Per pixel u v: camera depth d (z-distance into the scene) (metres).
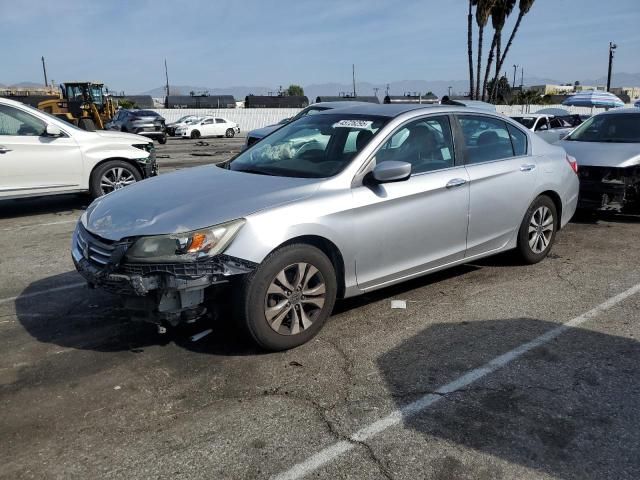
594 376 3.61
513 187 5.34
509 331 4.30
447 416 3.17
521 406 3.27
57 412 3.23
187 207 3.75
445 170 4.79
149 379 3.59
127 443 2.95
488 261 6.07
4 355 3.93
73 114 31.14
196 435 3.01
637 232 7.46
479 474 2.70
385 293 5.11
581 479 2.67
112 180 8.96
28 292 5.16
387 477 2.68
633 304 4.84
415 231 4.52
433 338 4.18
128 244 3.54
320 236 3.93
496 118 5.45
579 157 7.84
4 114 8.11
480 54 32.25
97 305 4.83
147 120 29.38
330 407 3.27
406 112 4.73
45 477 2.69
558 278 5.52
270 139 5.20
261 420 3.14
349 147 4.44
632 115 8.57
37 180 8.25
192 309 3.58
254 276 3.66
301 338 3.97
